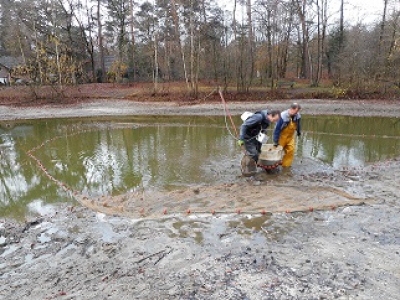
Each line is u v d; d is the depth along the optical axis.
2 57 34.03
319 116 16.42
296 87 23.98
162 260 3.52
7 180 6.69
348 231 4.03
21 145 10.22
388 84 20.20
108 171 7.10
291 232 4.05
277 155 6.29
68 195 5.75
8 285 3.19
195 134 11.70
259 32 30.59
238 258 3.49
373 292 2.87
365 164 7.25
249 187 5.74
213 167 7.16
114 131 12.73
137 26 32.47
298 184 5.83
